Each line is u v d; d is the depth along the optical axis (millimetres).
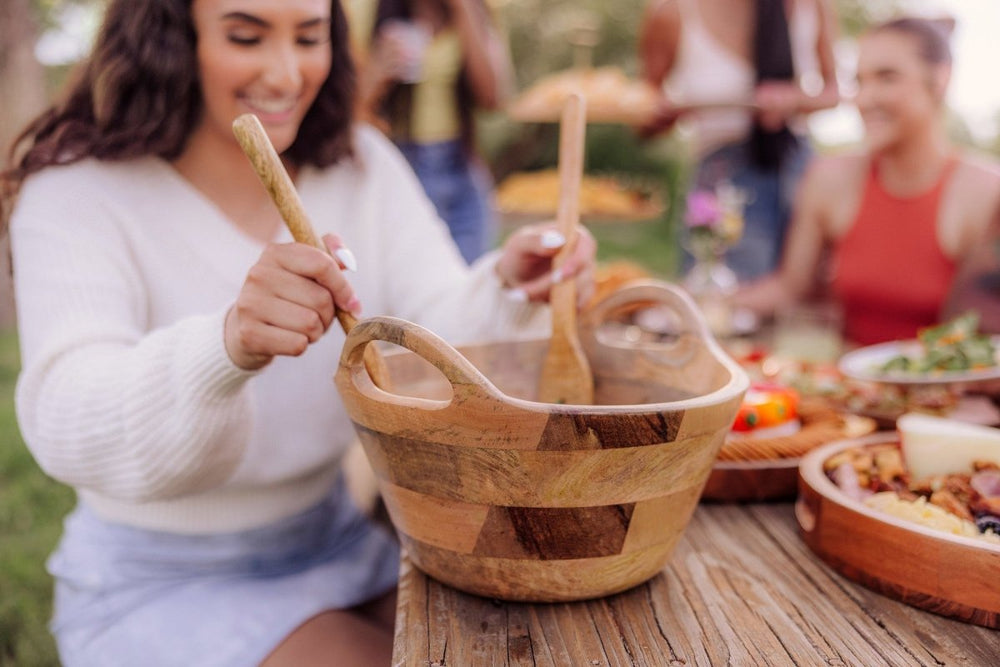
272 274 902
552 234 1137
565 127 1178
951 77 2355
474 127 3227
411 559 973
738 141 3207
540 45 10125
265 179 907
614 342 1174
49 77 5234
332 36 1404
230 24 1178
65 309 1171
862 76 2391
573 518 845
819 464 1082
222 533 1325
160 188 1305
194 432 992
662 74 3465
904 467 1062
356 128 1510
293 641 1185
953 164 2363
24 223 1229
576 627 865
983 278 2301
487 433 802
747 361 1848
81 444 1044
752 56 3156
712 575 974
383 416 851
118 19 1233
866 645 833
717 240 2596
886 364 1602
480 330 1394
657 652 822
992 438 1002
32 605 2236
